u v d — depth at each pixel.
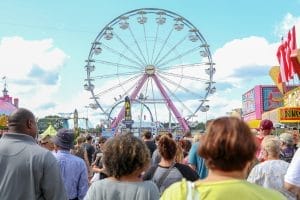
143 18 42.91
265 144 5.70
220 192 2.26
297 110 18.42
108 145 3.81
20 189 4.21
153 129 44.16
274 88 52.34
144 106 44.00
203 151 2.36
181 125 43.50
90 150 12.81
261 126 7.57
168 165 5.80
